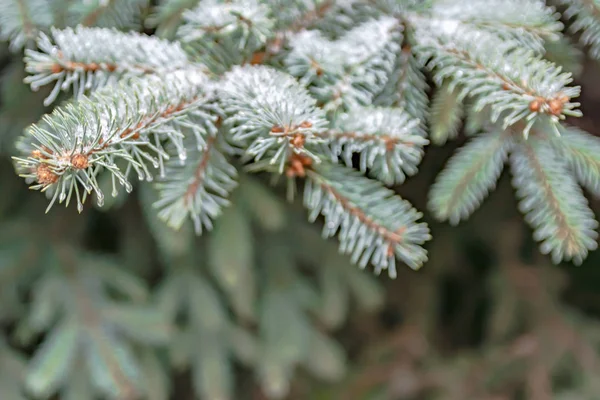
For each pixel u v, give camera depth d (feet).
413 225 3.30
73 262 4.56
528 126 3.27
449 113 3.45
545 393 5.13
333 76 3.34
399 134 3.25
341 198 3.32
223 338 4.84
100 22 3.44
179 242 4.16
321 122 3.22
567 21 3.59
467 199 3.42
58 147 3.11
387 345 5.77
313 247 5.12
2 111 4.03
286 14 3.43
